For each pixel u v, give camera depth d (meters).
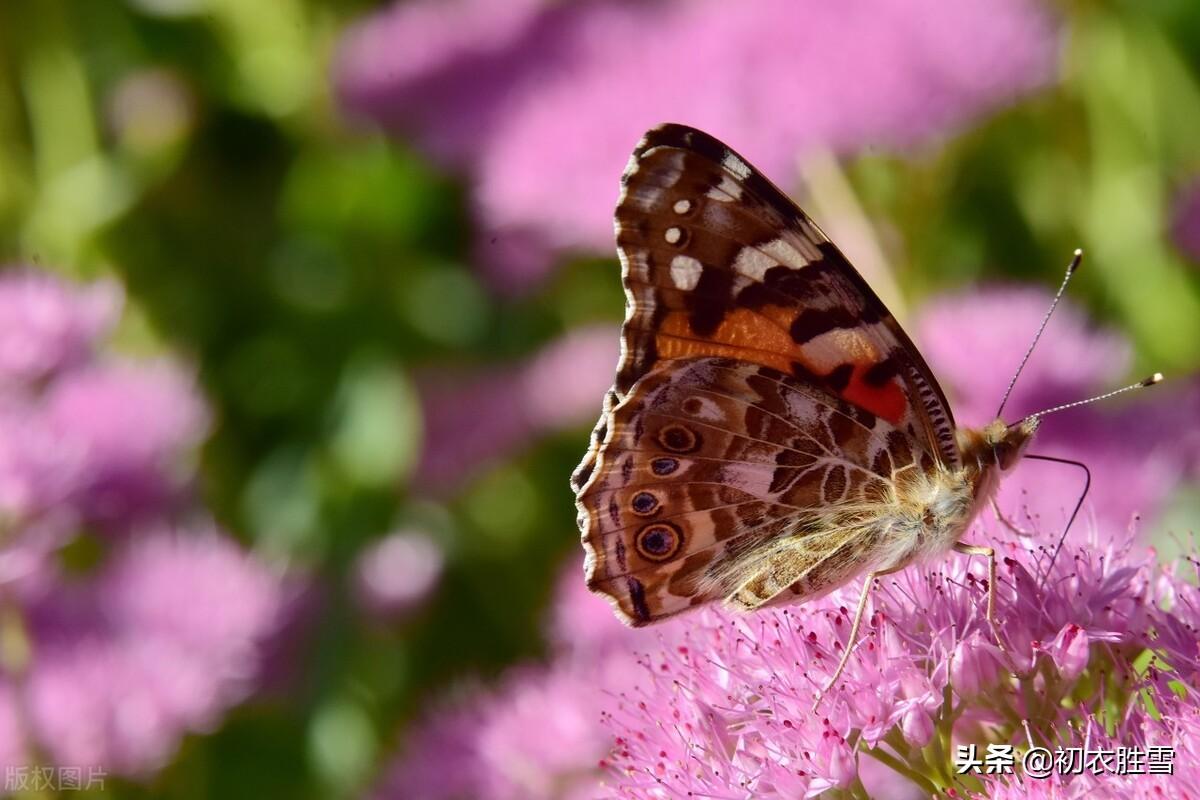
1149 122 0.35
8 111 0.38
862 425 0.26
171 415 0.33
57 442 0.31
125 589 0.32
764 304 0.26
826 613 0.27
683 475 0.27
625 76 0.34
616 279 0.37
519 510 0.36
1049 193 0.35
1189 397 0.32
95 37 0.39
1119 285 0.34
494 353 0.37
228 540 0.33
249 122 0.38
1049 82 0.33
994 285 0.34
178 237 0.37
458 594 0.35
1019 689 0.26
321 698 0.33
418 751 0.31
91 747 0.30
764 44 0.33
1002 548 0.27
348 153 0.37
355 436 0.35
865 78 0.32
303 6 0.38
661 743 0.26
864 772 0.28
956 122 0.32
